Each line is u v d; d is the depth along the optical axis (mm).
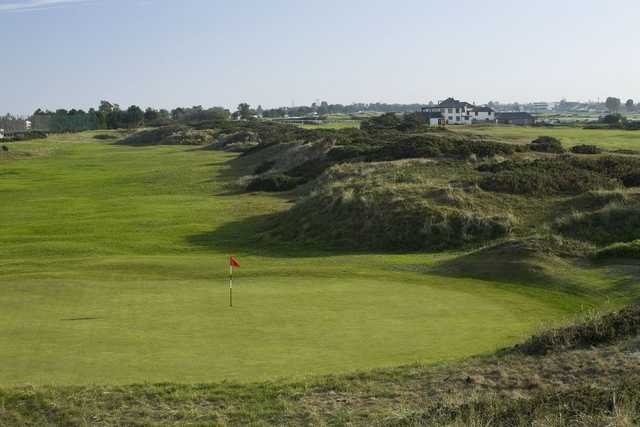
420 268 22812
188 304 17562
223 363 12750
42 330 15133
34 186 58688
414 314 16422
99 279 20938
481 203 31781
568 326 13039
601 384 10055
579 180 34531
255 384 11320
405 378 11297
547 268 20875
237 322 15719
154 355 13281
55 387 11344
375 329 15047
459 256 24625
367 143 60719
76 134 144750
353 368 12297
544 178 34531
